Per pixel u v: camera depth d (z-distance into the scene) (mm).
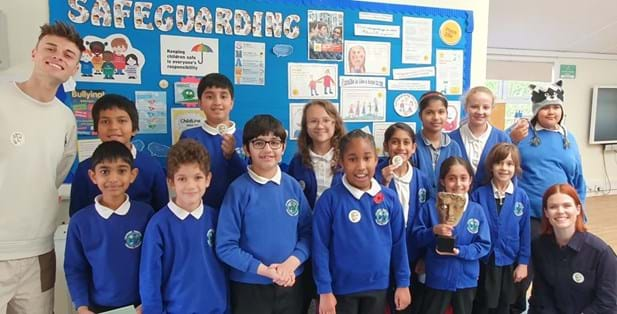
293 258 1470
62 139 1494
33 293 1462
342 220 1534
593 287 1663
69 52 1372
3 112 1345
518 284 1951
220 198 1713
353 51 2184
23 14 1706
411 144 1809
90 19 1771
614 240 3771
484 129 2029
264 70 2037
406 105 2311
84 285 1401
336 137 1794
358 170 1528
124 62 1829
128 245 1414
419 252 1797
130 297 1416
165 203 1678
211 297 1412
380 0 2221
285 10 2045
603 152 5965
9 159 1353
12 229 1384
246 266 1395
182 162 1389
